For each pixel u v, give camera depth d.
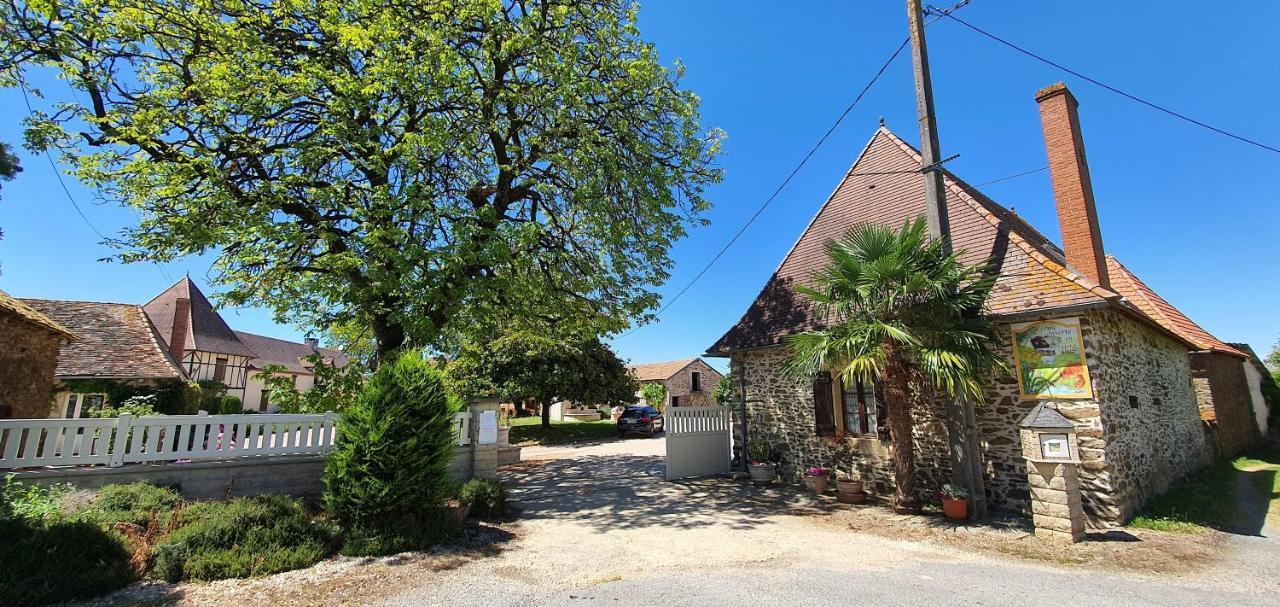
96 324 19.33
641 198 11.98
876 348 7.60
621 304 13.45
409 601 4.62
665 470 13.45
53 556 4.57
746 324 12.82
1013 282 8.53
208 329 33.72
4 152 5.61
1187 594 4.80
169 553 5.01
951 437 8.21
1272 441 17.84
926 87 8.74
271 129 10.08
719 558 6.07
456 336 13.02
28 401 10.53
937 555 6.14
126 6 8.59
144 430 7.20
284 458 8.06
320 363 10.62
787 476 11.46
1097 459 7.32
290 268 10.30
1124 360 8.71
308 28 10.37
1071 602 4.59
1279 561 5.84
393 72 9.38
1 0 8.14
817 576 5.35
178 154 8.90
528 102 11.17
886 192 11.29
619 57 12.25
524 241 10.47
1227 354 15.41
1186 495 9.05
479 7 10.12
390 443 6.45
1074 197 9.55
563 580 5.25
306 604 4.51
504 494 8.60
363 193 9.81
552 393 26.12
